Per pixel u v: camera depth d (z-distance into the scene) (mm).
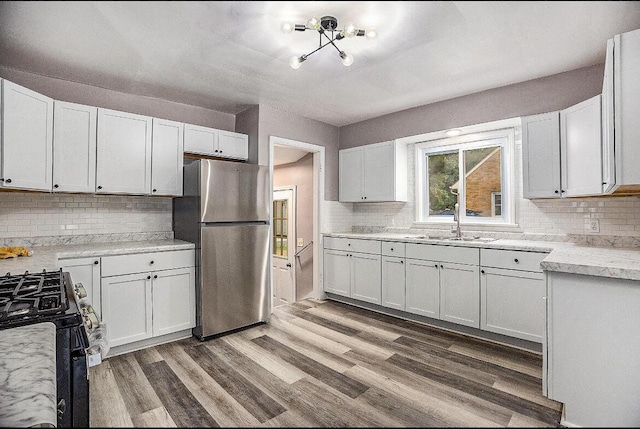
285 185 5098
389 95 3350
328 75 2828
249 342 2857
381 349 2697
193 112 3625
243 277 3188
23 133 2271
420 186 4078
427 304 3246
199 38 2121
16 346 1065
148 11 1511
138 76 2789
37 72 2689
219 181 3061
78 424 1230
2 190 2434
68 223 2930
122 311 2635
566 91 2770
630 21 1911
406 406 1883
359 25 1976
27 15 1739
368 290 3770
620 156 1801
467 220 3758
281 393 2027
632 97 1774
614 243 2682
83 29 1970
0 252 2219
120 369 2363
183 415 1811
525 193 2875
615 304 1678
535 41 2234
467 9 1739
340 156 4480
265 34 2088
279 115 3818
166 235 3436
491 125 3277
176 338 2941
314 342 2850
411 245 3365
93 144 2750
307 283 4707
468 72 2783
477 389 2062
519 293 2670
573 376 1786
